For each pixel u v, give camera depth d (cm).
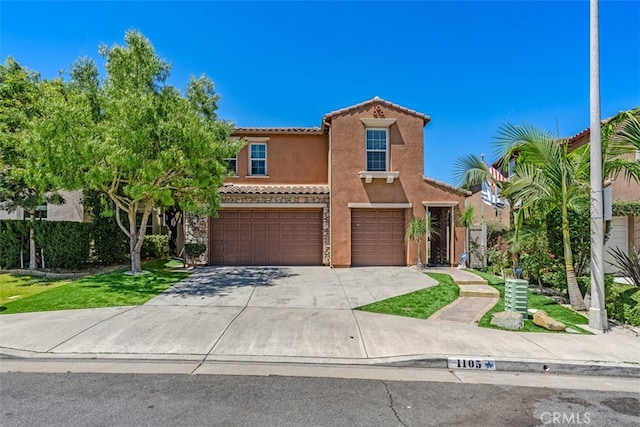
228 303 960
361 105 1625
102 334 718
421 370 587
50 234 1459
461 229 1592
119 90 1168
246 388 506
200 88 1452
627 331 768
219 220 1631
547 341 691
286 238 1647
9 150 1309
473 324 800
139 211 1977
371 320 822
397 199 1608
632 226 1486
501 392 506
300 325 782
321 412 441
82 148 1055
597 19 809
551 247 1073
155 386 511
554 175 926
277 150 1775
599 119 807
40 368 578
